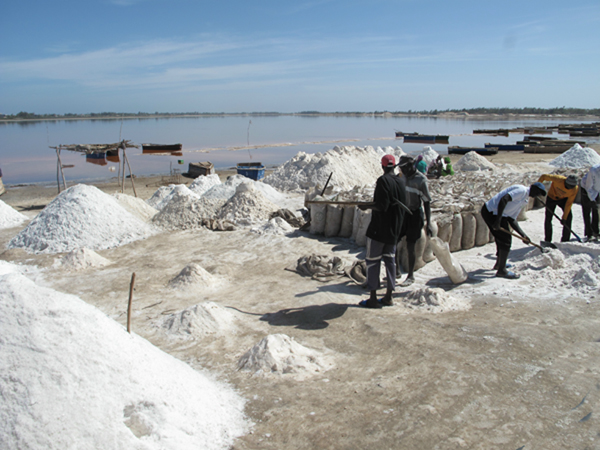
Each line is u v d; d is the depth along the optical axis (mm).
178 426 2404
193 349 3955
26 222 11711
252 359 3461
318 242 7906
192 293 5785
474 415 2514
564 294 4395
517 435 2318
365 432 2434
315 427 2516
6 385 2248
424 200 5145
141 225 9664
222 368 3504
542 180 6051
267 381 3166
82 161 32781
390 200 4320
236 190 10797
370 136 64188
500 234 5098
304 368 3307
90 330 2627
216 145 47438
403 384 2918
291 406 2771
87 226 8867
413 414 2557
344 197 9297
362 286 5445
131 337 2906
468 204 7637
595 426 2336
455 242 6551
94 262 7383
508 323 3783
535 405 2572
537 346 3297
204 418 2555
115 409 2344
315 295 5180
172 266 7152
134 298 5699
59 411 2199
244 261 7250
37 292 2705
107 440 2176
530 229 7309
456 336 3590
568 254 5367
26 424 2127
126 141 16859
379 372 3158
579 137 46281
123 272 6918
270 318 4582
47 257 7918
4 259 7992
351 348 3672
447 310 4320
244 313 4820
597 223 6082
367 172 17766
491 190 9438
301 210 11570
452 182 10359
